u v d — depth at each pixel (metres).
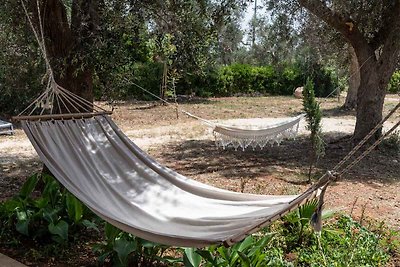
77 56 5.54
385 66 9.97
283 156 10.01
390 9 9.78
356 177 8.30
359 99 10.34
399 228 5.64
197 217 3.88
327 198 6.86
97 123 4.91
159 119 14.92
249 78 24.50
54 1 5.80
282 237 4.94
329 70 23.12
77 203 4.99
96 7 5.48
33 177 5.37
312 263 4.48
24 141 10.88
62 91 5.01
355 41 9.91
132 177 4.57
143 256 4.44
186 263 4.02
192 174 8.30
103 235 5.19
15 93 12.48
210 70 22.33
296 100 22.27
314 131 7.89
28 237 5.04
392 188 7.64
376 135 10.19
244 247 4.12
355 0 9.40
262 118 15.74
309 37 11.09
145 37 6.34
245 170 8.67
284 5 10.20
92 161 4.54
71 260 4.64
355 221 5.64
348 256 4.48
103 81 6.02
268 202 4.00
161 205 4.25
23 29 6.07
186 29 6.44
